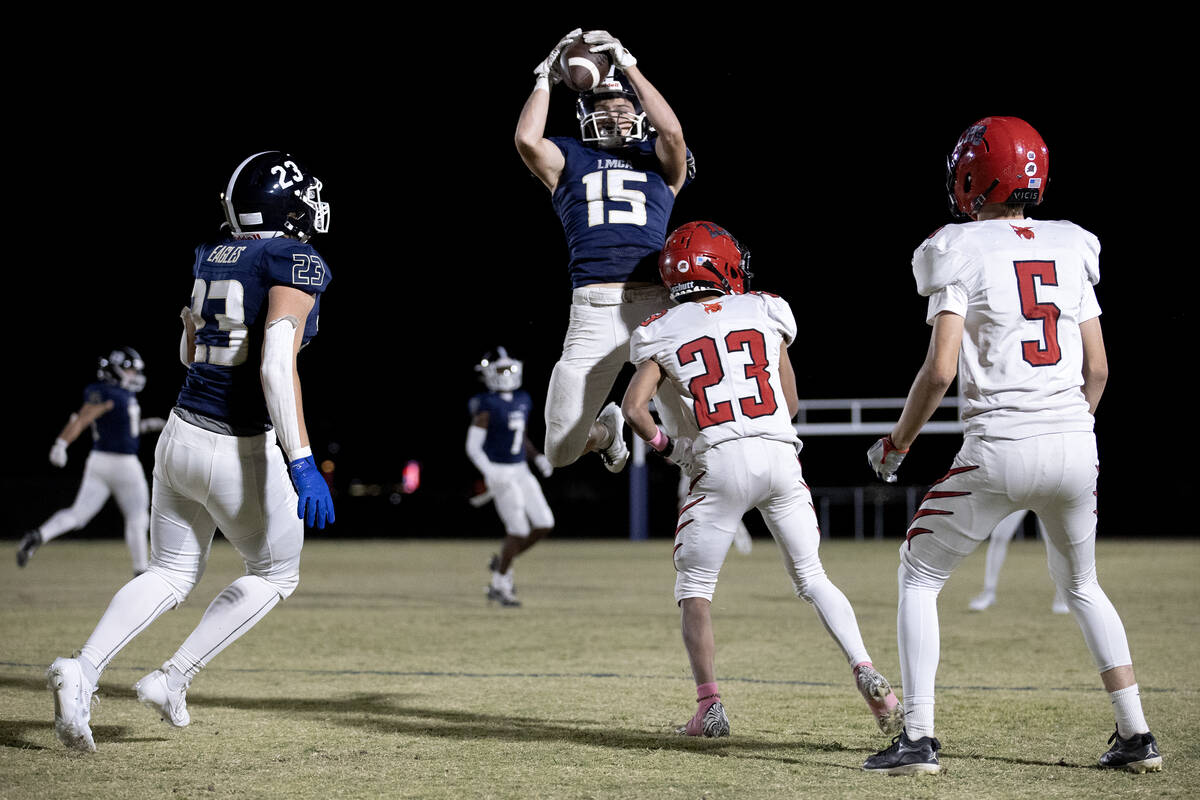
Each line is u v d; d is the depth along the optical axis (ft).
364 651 38.14
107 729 24.62
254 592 23.31
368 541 146.61
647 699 28.73
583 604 56.39
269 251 22.47
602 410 28.09
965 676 32.55
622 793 19.13
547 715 26.53
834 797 18.81
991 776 20.35
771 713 26.71
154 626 44.32
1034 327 20.61
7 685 30.25
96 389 65.00
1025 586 67.36
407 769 20.95
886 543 131.34
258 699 28.66
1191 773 20.56
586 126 27.55
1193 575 73.46
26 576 73.61
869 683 22.18
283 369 21.71
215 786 19.62
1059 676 32.53
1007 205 21.48
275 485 23.07
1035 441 20.27
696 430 23.85
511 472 55.16
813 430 132.16
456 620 48.19
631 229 26.68
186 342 23.68
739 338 23.94
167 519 23.07
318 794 19.08
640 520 141.90
